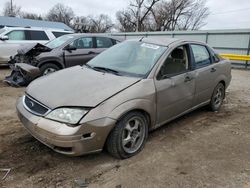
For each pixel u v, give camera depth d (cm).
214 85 566
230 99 738
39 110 352
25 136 441
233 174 356
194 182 336
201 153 410
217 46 1850
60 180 330
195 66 502
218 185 331
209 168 369
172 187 324
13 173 340
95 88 368
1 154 382
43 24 3475
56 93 362
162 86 416
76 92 358
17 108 391
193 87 490
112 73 423
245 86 959
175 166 370
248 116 592
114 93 361
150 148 416
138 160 380
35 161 367
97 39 951
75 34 934
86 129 329
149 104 393
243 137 477
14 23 3247
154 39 500
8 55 1145
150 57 443
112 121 344
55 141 327
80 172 347
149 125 415
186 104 483
